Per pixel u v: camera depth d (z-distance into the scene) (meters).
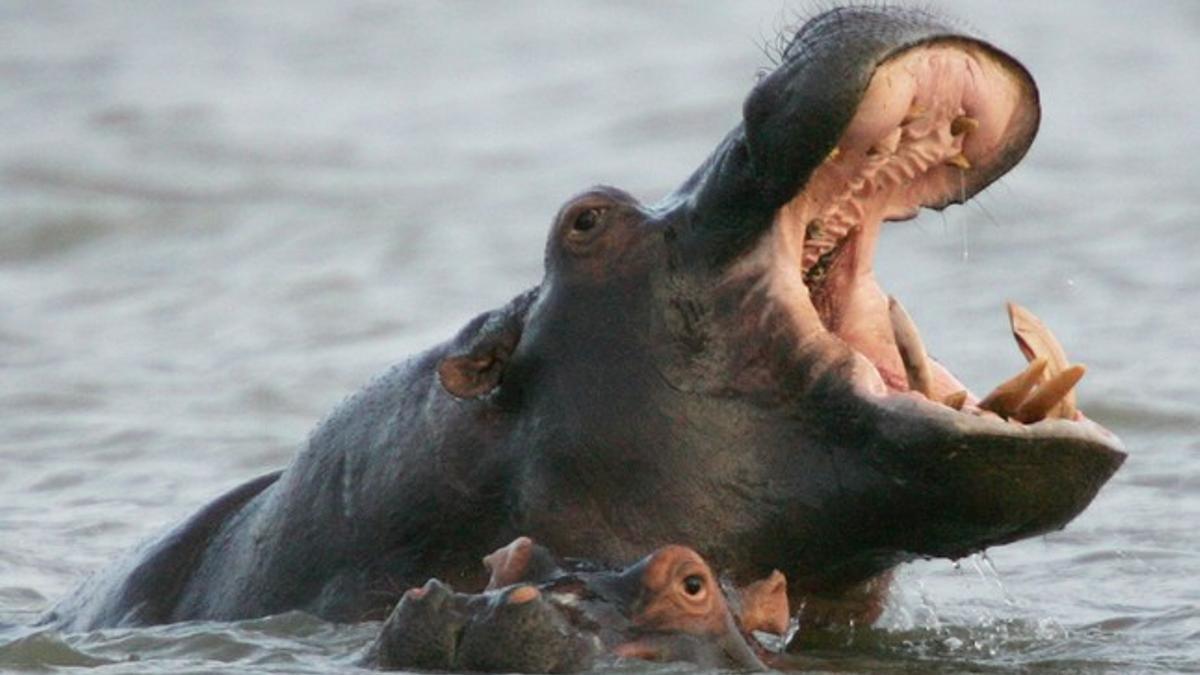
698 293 18.89
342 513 20.31
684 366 18.89
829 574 19.34
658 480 18.94
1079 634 21.48
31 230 55.25
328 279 48.44
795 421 18.61
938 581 24.41
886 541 18.81
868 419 18.09
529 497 19.39
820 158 18.00
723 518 18.86
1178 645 20.97
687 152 63.81
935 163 18.98
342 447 20.62
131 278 50.59
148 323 45.38
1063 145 60.97
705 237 18.91
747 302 18.72
